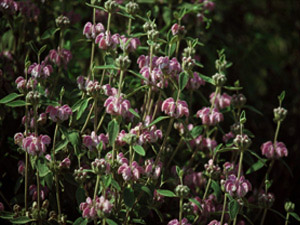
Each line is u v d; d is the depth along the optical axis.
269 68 2.63
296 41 2.72
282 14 2.80
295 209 2.20
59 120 1.61
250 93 2.40
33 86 1.61
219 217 1.79
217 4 2.60
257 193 1.87
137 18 2.03
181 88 1.61
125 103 1.56
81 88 1.69
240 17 2.69
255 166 1.79
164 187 1.79
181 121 1.62
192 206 1.67
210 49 2.22
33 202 1.67
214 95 1.84
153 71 1.63
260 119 2.41
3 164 1.83
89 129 1.77
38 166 1.59
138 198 1.64
